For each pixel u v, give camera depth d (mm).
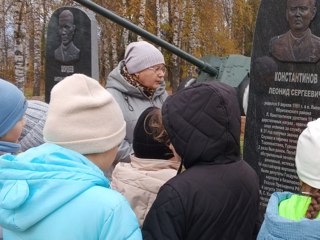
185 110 1869
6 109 1942
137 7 15297
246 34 25844
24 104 2035
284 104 3277
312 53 3105
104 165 1705
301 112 3205
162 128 2184
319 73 3100
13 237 1527
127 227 1460
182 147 1877
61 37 6309
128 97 3396
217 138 1853
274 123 3338
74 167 1504
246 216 1906
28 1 20031
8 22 23406
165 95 3674
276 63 3281
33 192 1459
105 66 19969
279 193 1891
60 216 1460
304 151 1778
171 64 18469
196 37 17922
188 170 1868
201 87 1894
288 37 3201
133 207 2143
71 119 1623
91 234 1449
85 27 6145
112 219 1449
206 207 1779
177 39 16609
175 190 1778
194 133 1852
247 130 3480
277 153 3348
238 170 1912
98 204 1461
